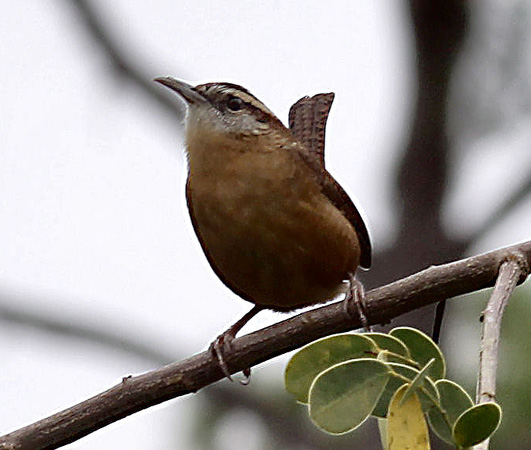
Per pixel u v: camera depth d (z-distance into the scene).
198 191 10.10
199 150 10.14
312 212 9.90
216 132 10.05
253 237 9.94
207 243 10.25
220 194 9.95
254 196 9.87
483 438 6.33
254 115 10.12
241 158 9.97
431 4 14.77
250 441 13.48
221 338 9.11
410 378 6.79
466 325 12.39
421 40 15.01
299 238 9.91
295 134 11.29
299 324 8.91
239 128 10.04
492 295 7.88
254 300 10.70
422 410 6.64
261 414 13.44
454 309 12.49
